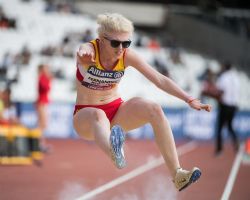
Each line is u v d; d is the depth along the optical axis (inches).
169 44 2534.5
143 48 2405.3
